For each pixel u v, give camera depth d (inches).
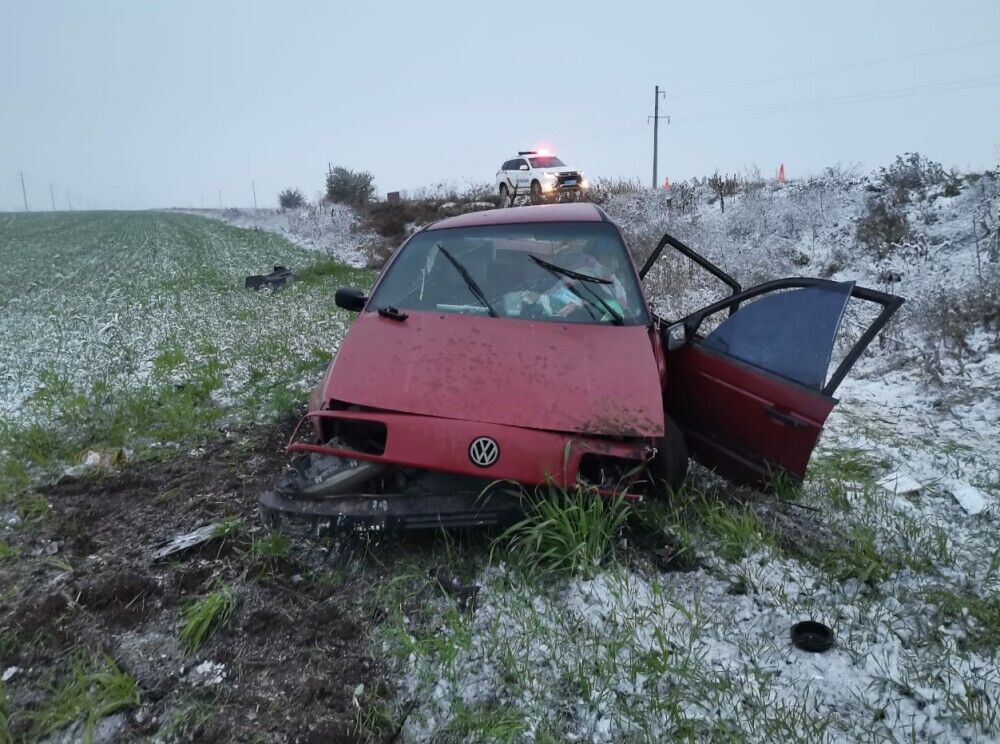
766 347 164.2
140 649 131.2
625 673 117.6
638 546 155.0
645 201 776.9
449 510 141.6
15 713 117.2
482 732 106.3
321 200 1616.6
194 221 2384.4
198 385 296.0
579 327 170.6
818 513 173.2
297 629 134.3
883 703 110.7
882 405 263.3
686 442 180.9
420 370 156.9
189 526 177.0
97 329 431.8
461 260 192.2
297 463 209.9
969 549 154.8
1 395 306.5
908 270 418.0
